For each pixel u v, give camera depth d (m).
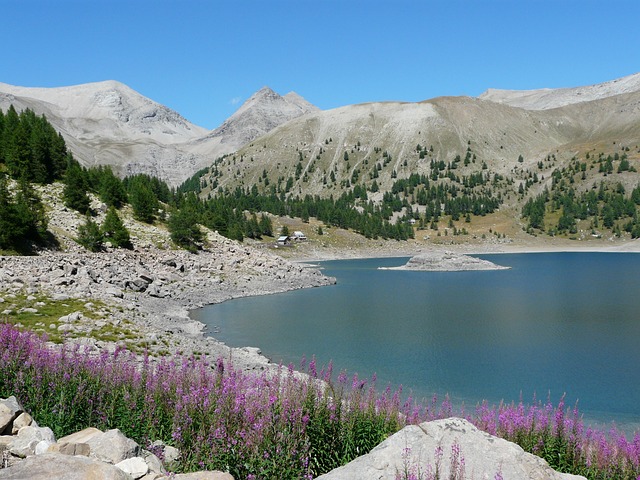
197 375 13.93
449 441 9.50
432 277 122.31
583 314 62.47
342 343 45.69
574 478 9.28
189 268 84.81
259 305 70.19
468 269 144.75
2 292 39.78
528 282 105.81
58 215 84.94
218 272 87.81
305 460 10.21
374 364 38.53
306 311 65.06
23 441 9.39
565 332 51.25
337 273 136.75
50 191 94.00
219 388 12.52
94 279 57.38
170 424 12.10
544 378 35.03
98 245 77.50
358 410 13.15
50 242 70.88
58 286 45.97
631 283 101.31
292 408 11.45
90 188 109.38
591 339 47.78
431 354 41.72
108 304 44.38
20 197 71.50
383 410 14.03
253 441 10.10
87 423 11.91
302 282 97.75
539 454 13.12
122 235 81.94
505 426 14.02
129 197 113.38
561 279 112.19
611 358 40.41
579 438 13.44
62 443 9.09
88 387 12.84
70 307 39.12
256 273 94.62
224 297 75.50
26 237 67.69
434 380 34.41
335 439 12.05
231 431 10.54
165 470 9.70
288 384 12.66
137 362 24.12
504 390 32.28
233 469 9.83
